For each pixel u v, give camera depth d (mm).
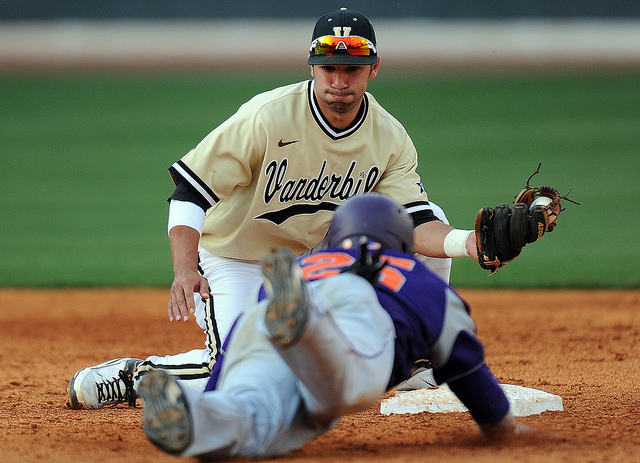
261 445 9750
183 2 144750
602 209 44719
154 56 125875
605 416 14477
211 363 15211
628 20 141000
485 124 75875
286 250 8500
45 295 31734
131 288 32844
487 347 22422
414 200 15703
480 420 11734
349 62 14102
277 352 9086
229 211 15742
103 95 97188
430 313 10516
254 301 10898
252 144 14930
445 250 14789
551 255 36312
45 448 12227
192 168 14930
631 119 76688
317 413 9969
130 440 12891
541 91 94938
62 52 127062
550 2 140375
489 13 142750
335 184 15539
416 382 16500
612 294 29797
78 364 21562
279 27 143625
